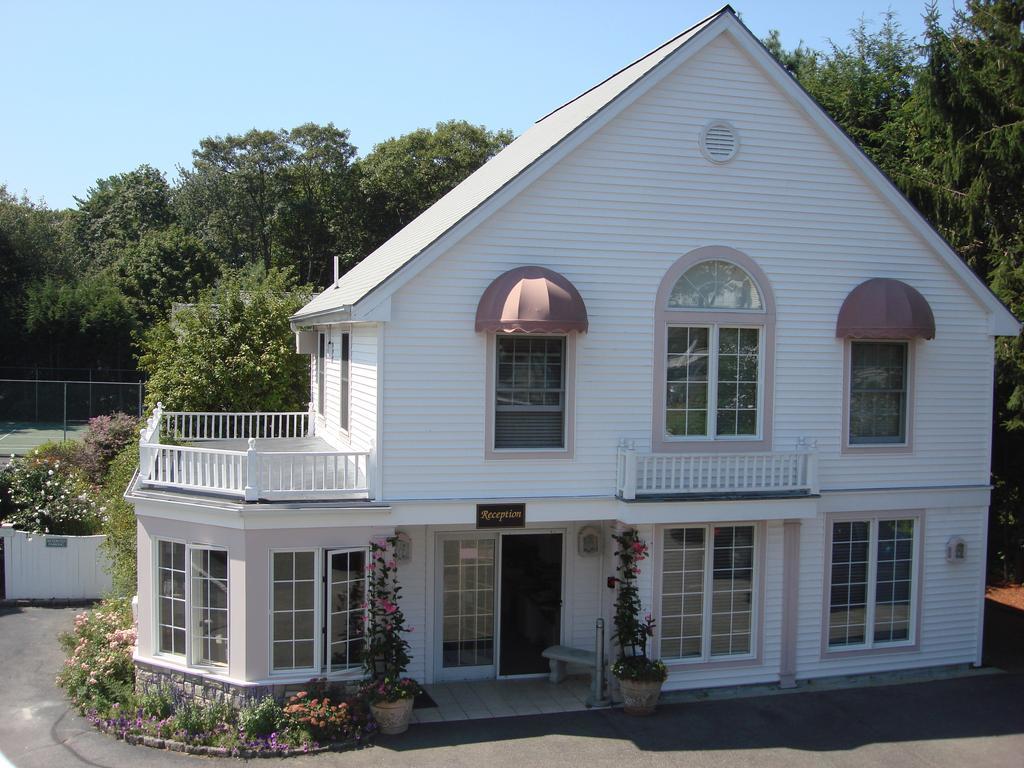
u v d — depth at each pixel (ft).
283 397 86.89
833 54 122.83
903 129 94.22
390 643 44.83
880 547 53.26
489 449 46.39
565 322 43.86
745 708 47.83
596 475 48.08
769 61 48.83
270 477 44.06
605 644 50.44
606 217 47.55
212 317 86.99
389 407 45.03
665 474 47.73
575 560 51.42
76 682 47.39
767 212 50.11
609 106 46.83
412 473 45.50
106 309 165.17
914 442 53.36
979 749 43.04
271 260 217.15
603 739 43.29
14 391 138.92
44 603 64.18
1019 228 73.46
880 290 50.24
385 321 44.42
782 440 50.98
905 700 49.44
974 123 73.72
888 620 53.88
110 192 255.09
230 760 40.16
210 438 72.59
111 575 63.77
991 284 71.51
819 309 51.37
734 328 50.29
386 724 42.93
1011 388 70.64
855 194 51.55
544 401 47.60
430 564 49.42
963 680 52.95
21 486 67.62
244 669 43.45
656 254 48.47
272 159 210.79
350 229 205.16
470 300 45.80
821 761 41.42
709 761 41.09
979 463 55.01
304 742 41.09
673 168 48.42
